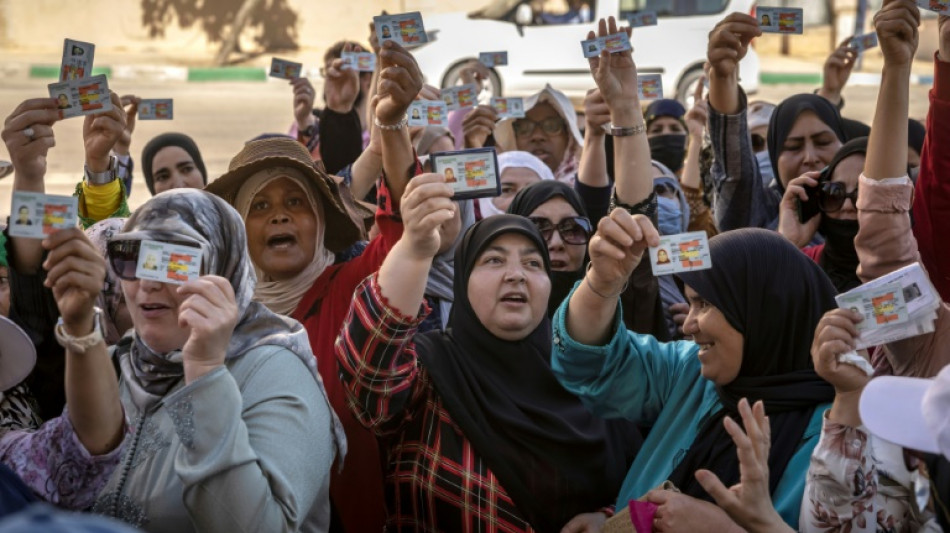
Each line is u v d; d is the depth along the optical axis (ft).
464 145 19.38
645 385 10.89
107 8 60.85
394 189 12.60
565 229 14.48
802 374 9.95
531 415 11.05
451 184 11.02
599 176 15.97
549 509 10.80
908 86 11.07
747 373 10.11
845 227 13.34
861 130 17.79
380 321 10.27
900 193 10.96
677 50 46.34
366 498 11.88
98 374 8.94
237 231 10.03
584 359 10.64
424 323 14.17
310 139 21.48
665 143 23.13
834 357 8.79
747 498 8.54
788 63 56.95
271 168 13.29
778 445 9.74
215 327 9.02
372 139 16.03
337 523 11.82
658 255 9.99
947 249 12.03
